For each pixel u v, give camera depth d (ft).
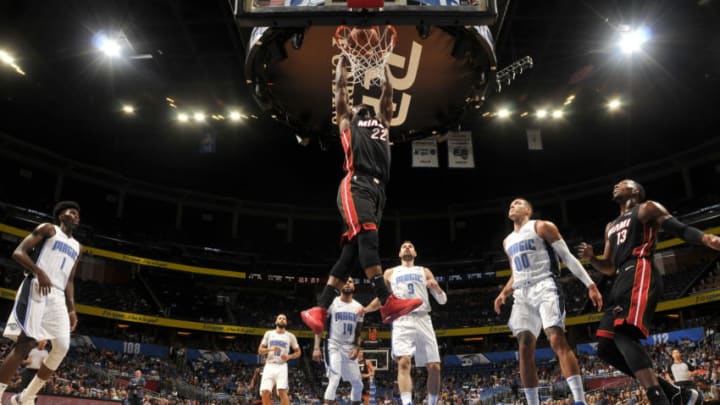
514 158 120.37
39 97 94.22
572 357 17.06
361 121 14.52
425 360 22.68
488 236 142.51
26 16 71.77
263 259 135.64
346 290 31.91
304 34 23.98
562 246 17.98
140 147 115.24
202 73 88.63
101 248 116.78
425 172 126.31
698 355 78.74
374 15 16.39
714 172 116.78
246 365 112.78
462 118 29.45
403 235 148.15
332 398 31.09
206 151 107.14
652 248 16.02
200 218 141.79
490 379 100.94
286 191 138.10
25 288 18.24
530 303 18.45
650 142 113.09
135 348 103.55
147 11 73.20
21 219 104.94
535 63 85.35
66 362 77.97
